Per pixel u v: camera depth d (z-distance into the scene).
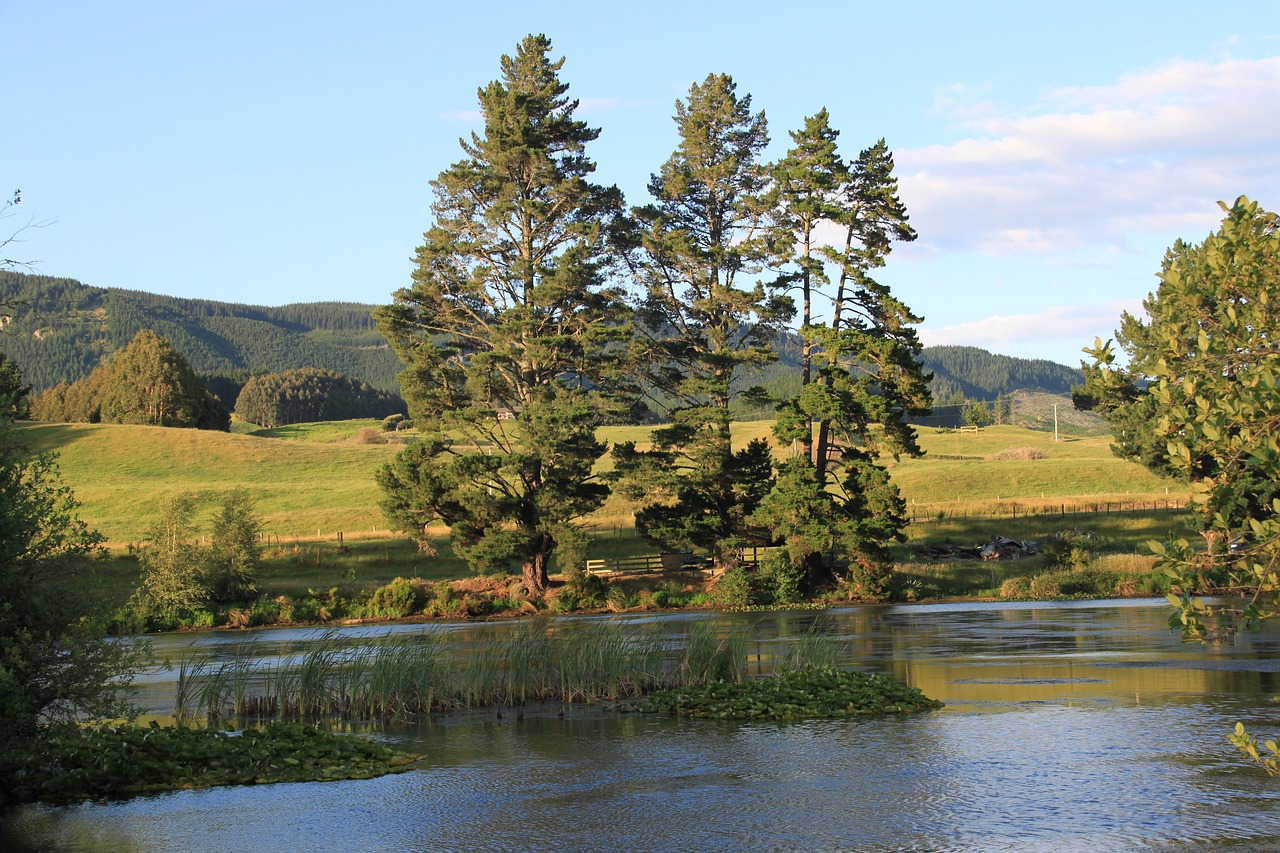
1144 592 49.84
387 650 23.05
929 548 68.69
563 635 34.78
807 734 18.20
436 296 59.22
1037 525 75.06
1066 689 21.67
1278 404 7.55
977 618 40.25
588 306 58.75
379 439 141.38
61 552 15.06
